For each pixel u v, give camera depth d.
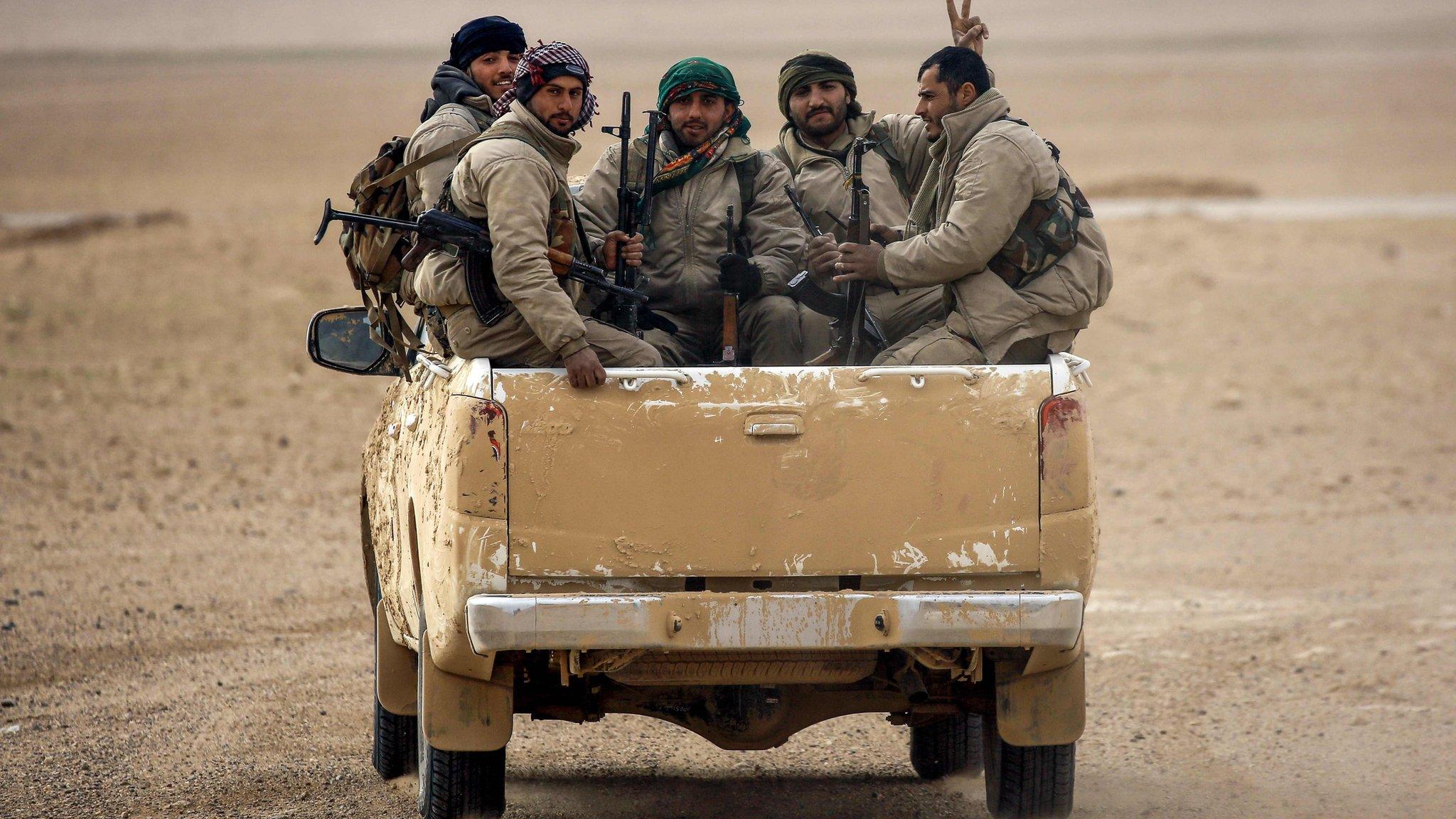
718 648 17.44
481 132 21.67
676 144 23.98
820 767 25.83
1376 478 53.34
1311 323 86.81
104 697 29.06
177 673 30.80
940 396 18.14
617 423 17.88
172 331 83.19
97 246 112.19
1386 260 108.06
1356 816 22.64
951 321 20.48
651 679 18.84
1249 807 23.16
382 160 21.11
